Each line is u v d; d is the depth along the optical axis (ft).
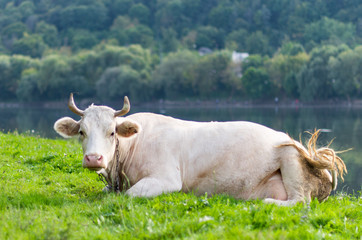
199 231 15.79
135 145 22.70
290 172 21.30
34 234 15.23
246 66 384.88
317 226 17.48
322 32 511.81
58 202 20.68
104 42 560.61
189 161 22.17
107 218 17.54
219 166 21.98
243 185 21.91
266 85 345.92
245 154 21.93
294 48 413.59
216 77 361.10
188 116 213.25
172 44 553.23
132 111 275.39
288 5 596.70
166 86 361.51
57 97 350.84
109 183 23.53
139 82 352.90
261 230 16.17
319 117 182.39
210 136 22.49
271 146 22.11
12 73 390.83
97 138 20.58
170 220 17.10
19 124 141.79
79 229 16.01
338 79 287.89
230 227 15.93
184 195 20.48
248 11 618.85
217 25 620.49
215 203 19.36
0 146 36.24
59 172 29.58
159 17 645.92
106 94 349.61
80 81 346.95
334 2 576.20
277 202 20.57
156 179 21.38
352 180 44.65
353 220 19.74
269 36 570.05
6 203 19.62
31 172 28.60
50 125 135.74
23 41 531.50
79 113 21.63
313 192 21.88
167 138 22.52
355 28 518.37
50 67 347.97
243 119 176.14
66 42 579.48
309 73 297.53
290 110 259.60
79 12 632.79
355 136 95.45
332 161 21.79
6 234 15.34
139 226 16.20
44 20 647.97
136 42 574.56
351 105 293.43
